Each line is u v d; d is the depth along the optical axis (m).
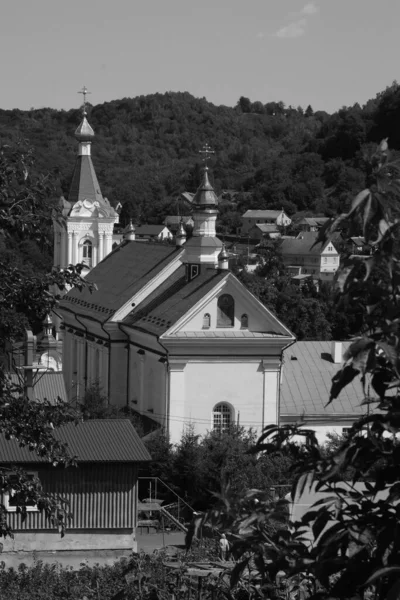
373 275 20.08
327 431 152.38
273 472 117.06
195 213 158.00
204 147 158.75
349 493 20.73
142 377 152.00
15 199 56.50
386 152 19.94
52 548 96.06
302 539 21.77
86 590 69.06
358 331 20.44
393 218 19.81
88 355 172.50
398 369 18.77
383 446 20.09
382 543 19.25
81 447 97.69
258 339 143.50
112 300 165.75
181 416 143.25
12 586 71.44
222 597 33.00
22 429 55.19
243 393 144.75
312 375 159.38
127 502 97.44
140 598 38.03
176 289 157.25
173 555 80.31
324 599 19.33
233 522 21.23
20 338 60.75
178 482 125.12
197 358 143.12
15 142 57.12
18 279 56.25
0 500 57.62
